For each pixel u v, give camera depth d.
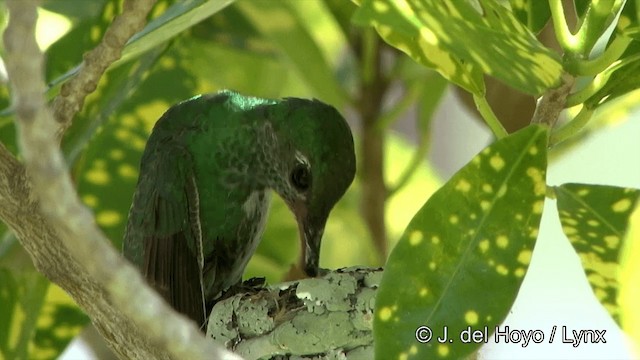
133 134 9.25
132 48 7.18
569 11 8.59
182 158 8.54
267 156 8.53
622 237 6.14
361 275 7.69
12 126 8.28
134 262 8.61
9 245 8.26
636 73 6.19
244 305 7.75
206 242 8.77
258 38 10.66
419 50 6.15
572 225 6.20
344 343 7.57
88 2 9.16
